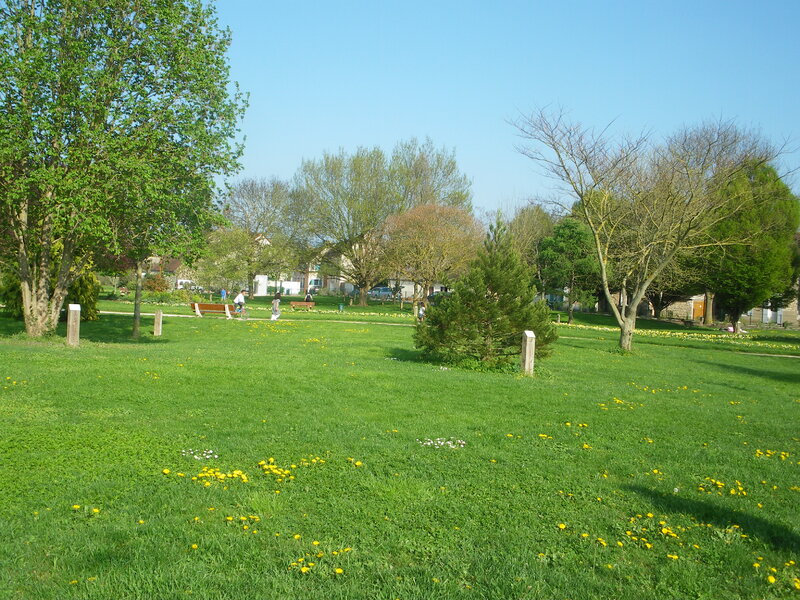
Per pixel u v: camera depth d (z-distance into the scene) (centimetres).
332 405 1151
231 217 6406
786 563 593
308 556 546
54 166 1942
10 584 468
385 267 5662
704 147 3294
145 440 852
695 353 3066
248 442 872
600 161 2791
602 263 2883
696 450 987
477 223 5419
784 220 4447
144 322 3142
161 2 2072
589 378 1847
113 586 477
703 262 4428
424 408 1173
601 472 841
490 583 517
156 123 2072
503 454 894
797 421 1319
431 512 661
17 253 2112
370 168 5919
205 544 554
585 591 515
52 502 621
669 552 606
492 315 1788
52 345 1792
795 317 6488
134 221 2116
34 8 2002
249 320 3472
